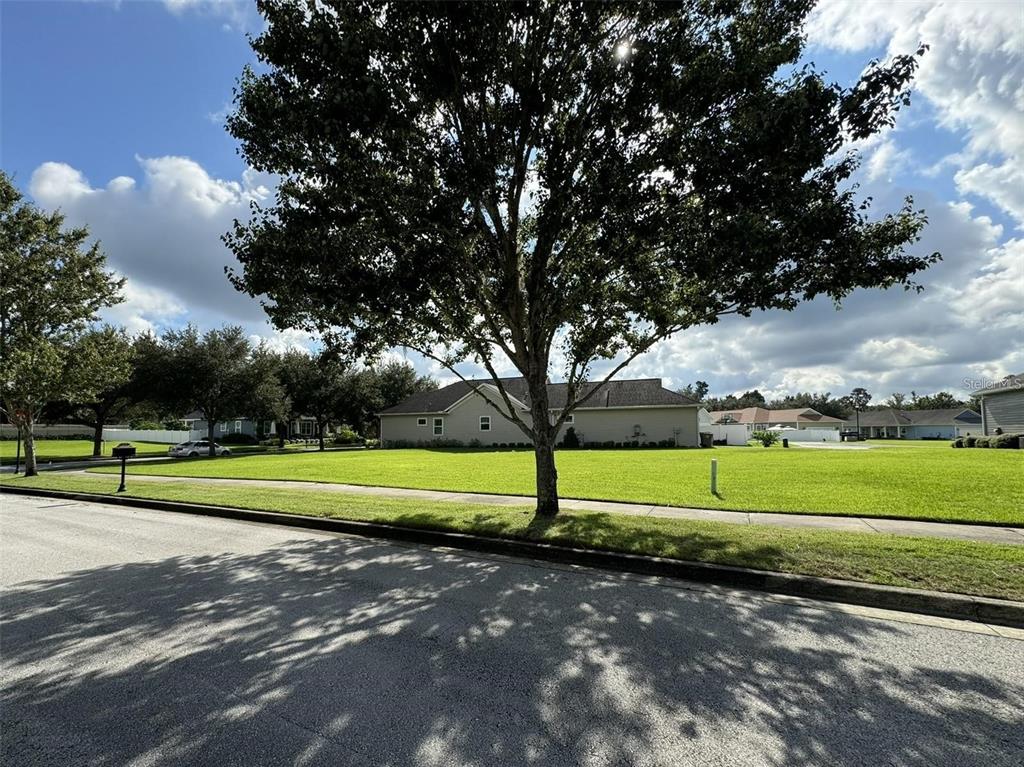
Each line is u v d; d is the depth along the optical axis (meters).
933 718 2.99
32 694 3.33
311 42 6.38
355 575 5.98
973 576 5.15
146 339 35.03
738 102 6.09
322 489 12.97
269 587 5.51
